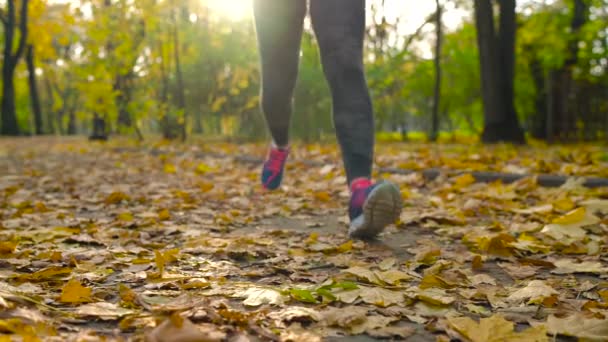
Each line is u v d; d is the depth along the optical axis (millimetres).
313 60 12000
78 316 1447
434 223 2982
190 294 1682
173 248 2451
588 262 2127
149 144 11312
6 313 1345
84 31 11492
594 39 18812
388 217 2354
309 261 2213
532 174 4582
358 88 2389
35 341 1165
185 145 10797
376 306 1618
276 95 2625
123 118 12547
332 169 5566
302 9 2480
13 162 7699
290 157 7473
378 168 5426
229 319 1418
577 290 1811
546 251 2352
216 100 14648
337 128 2422
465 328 1385
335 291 1713
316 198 4039
